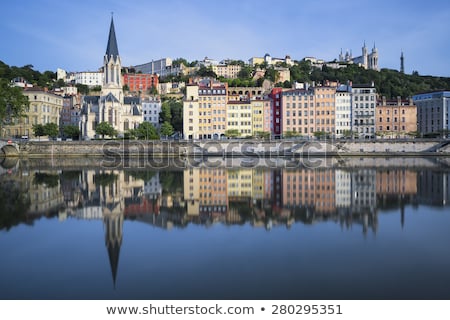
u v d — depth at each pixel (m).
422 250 35.50
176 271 30.61
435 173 98.19
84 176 92.69
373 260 32.91
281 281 28.62
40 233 41.56
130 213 51.62
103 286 28.00
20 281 28.88
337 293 26.70
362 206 55.88
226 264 32.06
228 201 60.41
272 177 90.50
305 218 48.53
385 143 174.38
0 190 69.62
